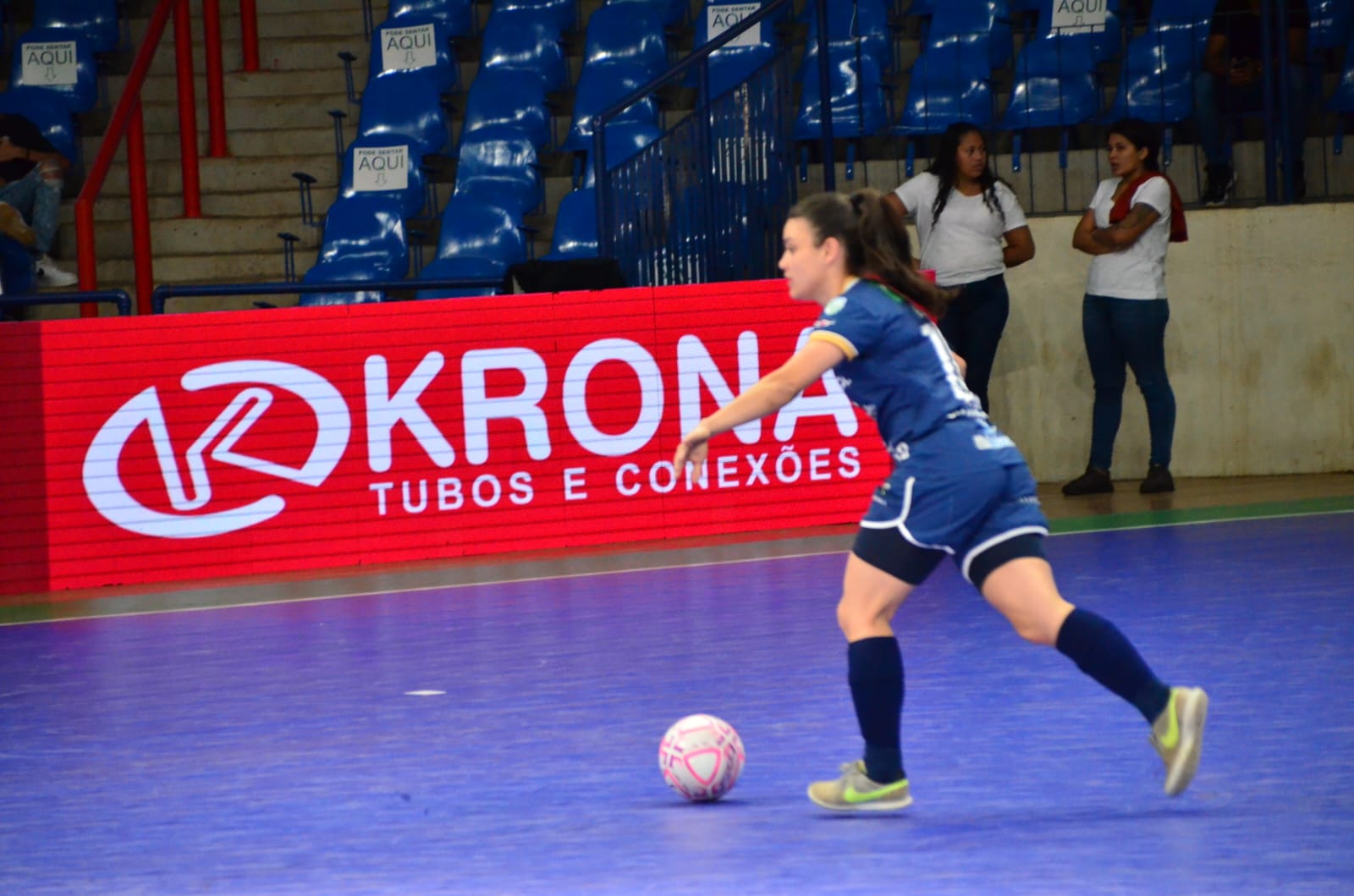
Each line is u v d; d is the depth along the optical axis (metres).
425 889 7.07
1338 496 20.56
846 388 8.22
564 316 19.97
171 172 29.45
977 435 7.89
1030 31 27.28
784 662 12.22
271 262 28.36
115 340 19.12
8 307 24.72
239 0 31.34
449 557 19.86
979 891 6.70
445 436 19.81
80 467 19.09
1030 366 23.77
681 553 18.92
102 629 15.89
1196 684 10.66
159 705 11.91
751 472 20.41
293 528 19.56
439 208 29.17
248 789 9.16
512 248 26.83
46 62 30.06
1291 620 12.77
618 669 12.28
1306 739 9.12
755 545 19.28
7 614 17.28
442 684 12.10
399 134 28.88
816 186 26.47
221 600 17.42
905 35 29.06
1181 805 7.92
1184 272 23.47
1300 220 23.16
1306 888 6.55
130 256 28.33
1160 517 19.45
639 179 22.78
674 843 7.66
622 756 9.52
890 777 8.05
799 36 28.92
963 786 8.50
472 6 31.47
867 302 7.95
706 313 20.27
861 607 8.09
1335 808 7.74
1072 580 15.33
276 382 19.45
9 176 26.39
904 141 26.84
